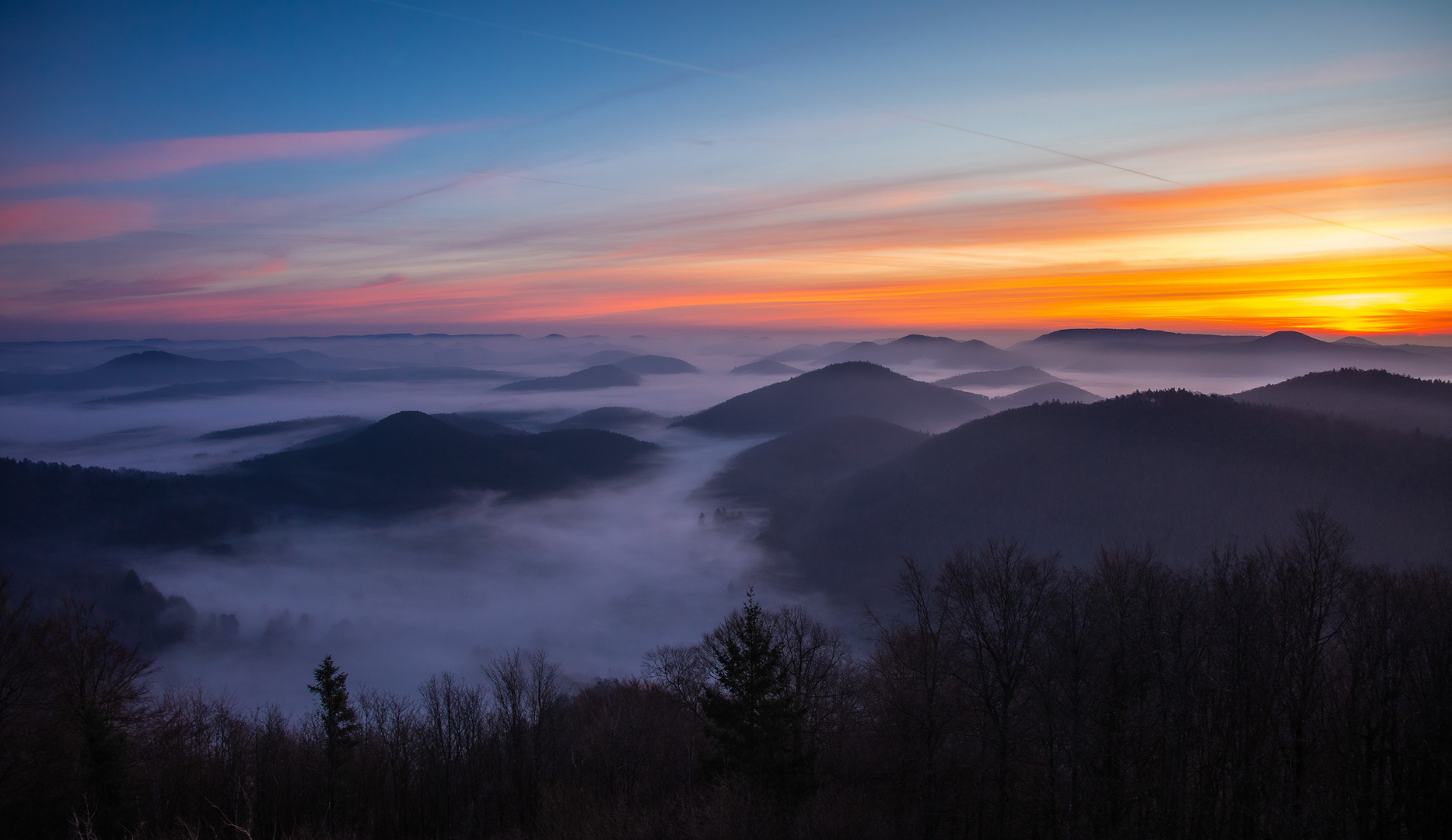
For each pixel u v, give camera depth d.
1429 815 27.08
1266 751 29.27
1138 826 28.67
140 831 33.25
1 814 31.28
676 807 31.59
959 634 32.38
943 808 30.80
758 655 30.64
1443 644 28.03
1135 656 30.28
